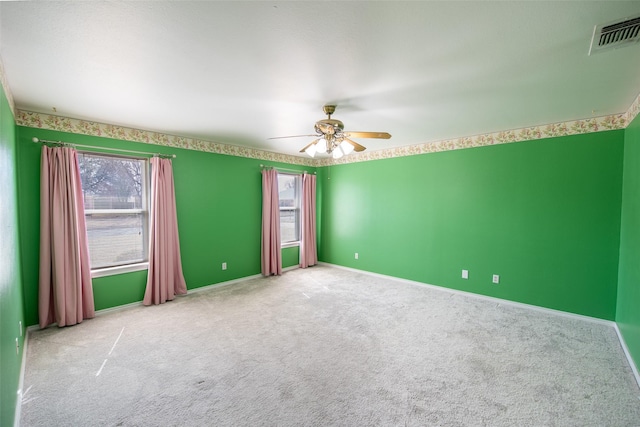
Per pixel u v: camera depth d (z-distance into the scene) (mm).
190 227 4281
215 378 2229
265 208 5148
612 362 2459
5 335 1668
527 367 2389
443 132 3879
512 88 2363
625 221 2887
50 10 1392
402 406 1932
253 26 1545
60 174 3068
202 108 2885
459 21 1492
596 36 1595
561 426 1770
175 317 3381
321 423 1779
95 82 2262
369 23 1513
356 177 5539
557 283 3477
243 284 4754
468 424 1780
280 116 3152
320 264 6211
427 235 4582
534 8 1383
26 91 2432
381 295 4215
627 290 2711
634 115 2670
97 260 3482
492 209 3934
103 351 2611
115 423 1772
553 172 3465
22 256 2908
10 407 1681
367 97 2570
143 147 3764
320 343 2783
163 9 1397
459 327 3145
